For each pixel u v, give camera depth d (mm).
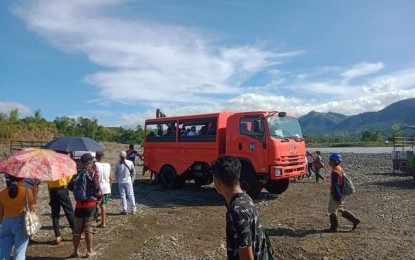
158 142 17141
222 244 8383
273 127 13172
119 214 11539
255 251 3027
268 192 15609
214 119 14805
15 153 6559
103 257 7543
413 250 7438
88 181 7504
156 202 13680
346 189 8844
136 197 14781
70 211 8375
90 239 7520
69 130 82312
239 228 2973
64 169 6496
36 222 6137
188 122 15852
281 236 8750
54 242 8484
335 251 7531
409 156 18391
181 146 15992
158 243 8375
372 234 8664
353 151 55812
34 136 65000
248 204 3084
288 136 13602
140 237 8992
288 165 13227
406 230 8977
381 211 11227
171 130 16547
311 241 8242
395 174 21500
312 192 15625
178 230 9633
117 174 11625
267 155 12891
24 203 6016
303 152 14070
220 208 12539
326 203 12992
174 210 12195
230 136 13938
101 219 9961
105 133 89875
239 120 13742
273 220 10484
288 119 13984
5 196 6000
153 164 17406
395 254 7234
